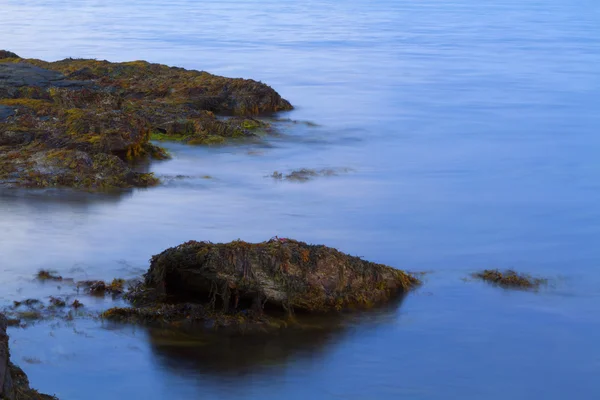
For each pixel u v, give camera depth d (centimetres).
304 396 1154
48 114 2506
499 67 4909
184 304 1344
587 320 1423
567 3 11431
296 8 9581
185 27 7038
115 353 1227
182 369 1197
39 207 1873
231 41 6009
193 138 2669
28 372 1168
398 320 1373
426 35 6800
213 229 1806
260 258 1360
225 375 1188
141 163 2333
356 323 1353
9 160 2131
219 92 3275
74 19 7581
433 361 1264
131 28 6869
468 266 1652
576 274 1631
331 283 1396
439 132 3033
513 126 3183
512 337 1351
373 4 10625
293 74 4472
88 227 1759
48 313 1332
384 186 2247
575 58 5391
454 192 2219
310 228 1858
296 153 2602
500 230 1900
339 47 5769
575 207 2112
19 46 5450
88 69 3509
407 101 3688
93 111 2525
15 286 1431
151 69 3594
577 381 1235
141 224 1800
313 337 1302
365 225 1895
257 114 3231
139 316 1322
